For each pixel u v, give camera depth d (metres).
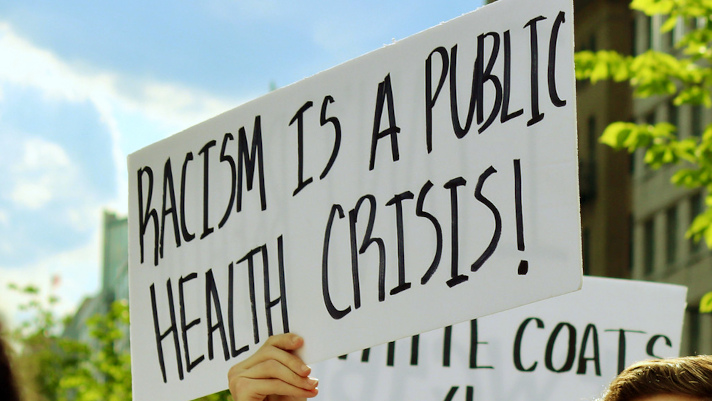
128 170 2.66
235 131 2.41
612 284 3.07
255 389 2.11
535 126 1.92
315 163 2.24
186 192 2.50
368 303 2.09
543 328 3.06
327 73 2.25
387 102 2.14
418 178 2.07
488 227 1.95
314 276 2.19
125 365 11.13
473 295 1.94
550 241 1.86
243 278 2.33
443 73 2.07
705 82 5.52
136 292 2.59
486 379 3.04
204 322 2.39
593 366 3.03
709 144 5.30
